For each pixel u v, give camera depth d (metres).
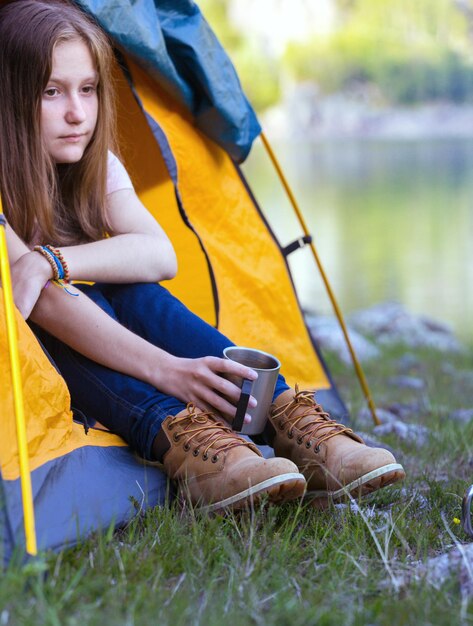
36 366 1.96
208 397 2.08
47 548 1.77
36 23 2.20
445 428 3.34
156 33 2.77
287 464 1.95
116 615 1.55
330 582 1.74
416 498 2.33
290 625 1.59
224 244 3.10
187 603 1.62
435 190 35.56
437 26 82.12
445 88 80.88
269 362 2.14
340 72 77.88
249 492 1.92
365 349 6.14
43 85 2.20
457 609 1.65
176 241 3.03
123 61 2.80
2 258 1.84
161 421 2.07
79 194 2.35
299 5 76.25
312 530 2.04
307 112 76.56
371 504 2.34
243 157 3.19
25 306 2.06
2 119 2.23
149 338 2.23
